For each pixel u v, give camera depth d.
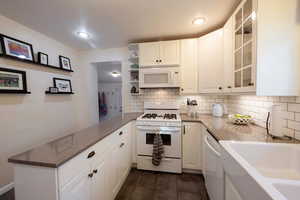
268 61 1.09
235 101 2.24
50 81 2.37
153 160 2.02
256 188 0.61
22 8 1.59
